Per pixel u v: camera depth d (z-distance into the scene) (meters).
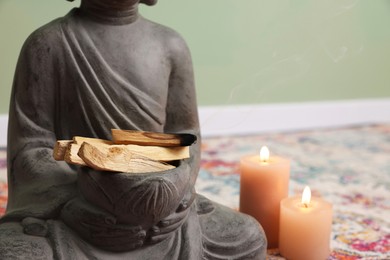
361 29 3.39
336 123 3.54
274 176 1.75
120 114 1.45
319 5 3.17
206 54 3.16
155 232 1.34
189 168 1.35
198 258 1.39
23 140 1.46
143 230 1.32
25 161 1.44
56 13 2.86
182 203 1.36
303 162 2.75
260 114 3.32
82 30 1.45
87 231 1.31
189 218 1.42
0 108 2.88
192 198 1.39
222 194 2.25
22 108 1.47
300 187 2.38
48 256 1.27
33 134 1.46
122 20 1.47
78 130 1.46
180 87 1.57
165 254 1.37
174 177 1.27
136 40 1.48
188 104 1.58
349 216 2.08
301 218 1.66
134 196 1.25
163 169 1.30
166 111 1.57
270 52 3.23
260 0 3.16
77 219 1.31
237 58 3.21
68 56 1.43
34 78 1.44
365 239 1.88
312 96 3.45
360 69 3.52
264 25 3.18
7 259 1.23
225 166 2.62
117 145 1.30
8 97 2.87
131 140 1.33
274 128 3.38
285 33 3.20
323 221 1.67
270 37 3.19
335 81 3.48
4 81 2.85
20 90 1.47
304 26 3.20
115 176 1.24
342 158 2.83
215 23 3.13
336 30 3.28
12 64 2.84
